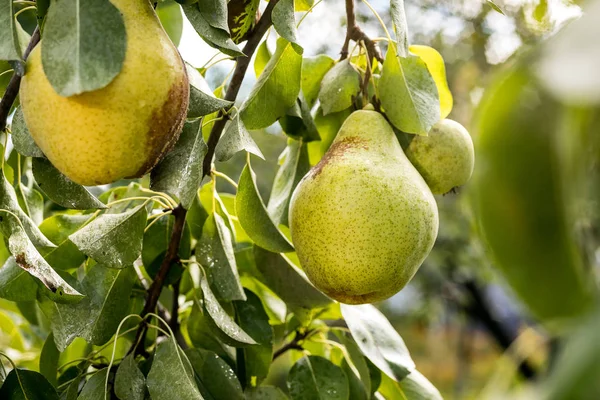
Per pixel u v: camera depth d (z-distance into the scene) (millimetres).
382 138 437
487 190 148
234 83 452
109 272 446
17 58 335
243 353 486
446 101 516
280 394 488
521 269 146
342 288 416
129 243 425
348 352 522
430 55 514
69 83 317
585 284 143
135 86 333
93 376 408
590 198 141
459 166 489
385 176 416
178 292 500
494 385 170
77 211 580
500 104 146
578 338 112
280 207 514
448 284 1552
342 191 410
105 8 327
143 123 338
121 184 615
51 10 329
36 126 344
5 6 344
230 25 444
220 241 472
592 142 140
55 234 480
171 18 537
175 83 346
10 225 394
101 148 337
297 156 517
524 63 143
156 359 405
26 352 649
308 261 423
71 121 333
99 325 435
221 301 485
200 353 455
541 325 146
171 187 385
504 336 1469
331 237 408
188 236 494
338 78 486
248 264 530
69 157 342
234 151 403
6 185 417
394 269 411
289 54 455
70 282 437
